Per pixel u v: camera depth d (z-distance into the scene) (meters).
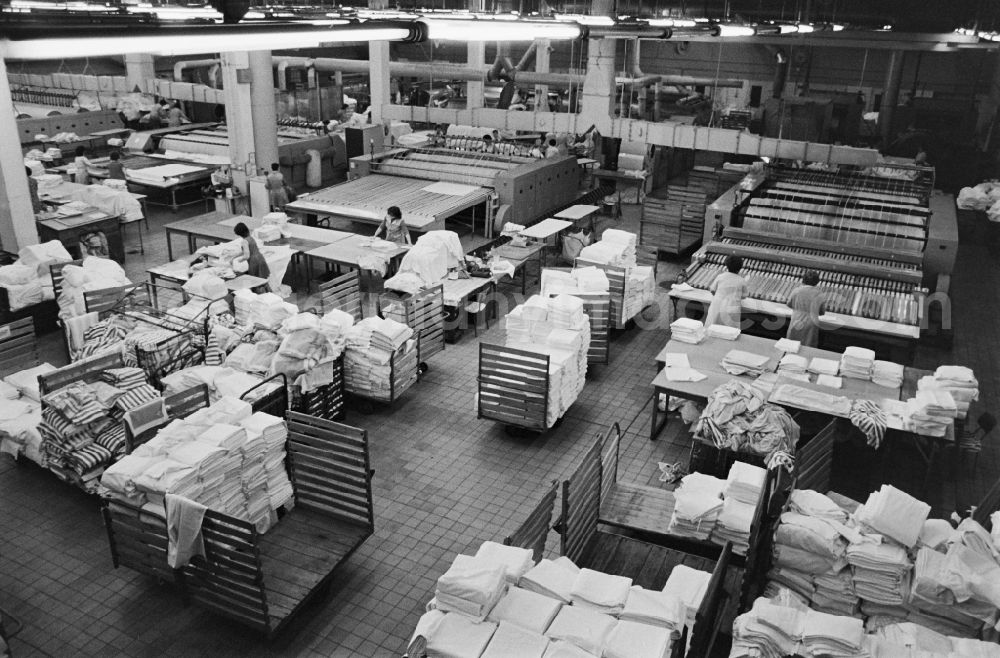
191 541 6.88
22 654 7.20
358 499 8.91
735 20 16.34
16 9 8.98
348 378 11.29
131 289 12.77
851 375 10.77
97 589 8.05
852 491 9.95
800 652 6.14
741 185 17.50
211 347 11.03
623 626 5.75
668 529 8.25
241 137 19.61
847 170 19.48
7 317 13.20
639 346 14.18
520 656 5.50
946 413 9.24
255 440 8.03
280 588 7.37
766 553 7.69
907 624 6.45
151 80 27.95
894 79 26.48
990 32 16.55
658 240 18.67
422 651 5.69
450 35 7.13
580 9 19.89
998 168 24.80
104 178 21.23
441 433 11.09
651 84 26.39
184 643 7.36
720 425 9.43
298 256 16.11
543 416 10.53
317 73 34.94
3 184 14.80
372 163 21.23
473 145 22.64
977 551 6.84
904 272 13.81
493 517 9.29
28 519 9.10
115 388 9.41
